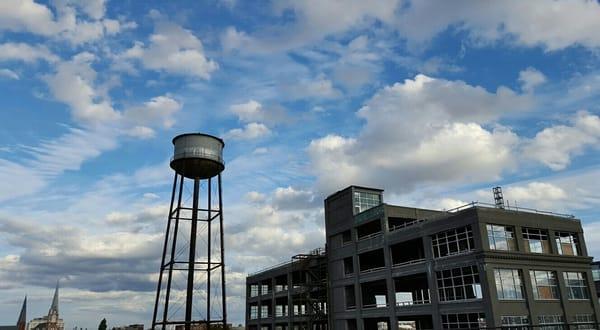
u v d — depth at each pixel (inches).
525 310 1711.4
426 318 2368.4
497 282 1681.8
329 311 2524.6
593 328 1861.5
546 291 1804.9
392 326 2071.9
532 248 1851.6
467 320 1739.7
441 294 1868.8
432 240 1958.7
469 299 1727.4
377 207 2265.0
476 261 1718.8
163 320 1754.4
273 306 3408.0
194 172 1943.9
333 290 2527.1
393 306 2085.4
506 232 1804.9
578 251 2000.5
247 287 3860.7
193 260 1875.0
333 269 2549.2
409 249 2295.8
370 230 2474.2
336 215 2583.7
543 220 1921.8
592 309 1913.1
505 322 1632.6
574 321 1823.3
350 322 2411.4
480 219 1740.9
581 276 1956.2
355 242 2396.7
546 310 1760.6
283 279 3489.2
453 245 1847.9
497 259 1712.6
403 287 2551.7
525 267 1775.3
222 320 1850.4
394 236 2135.8
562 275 1877.5
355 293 2345.0
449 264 1838.1
